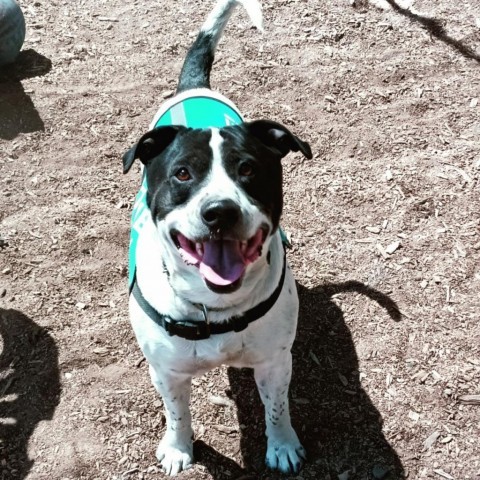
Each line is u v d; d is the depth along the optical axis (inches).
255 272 28.9
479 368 39.2
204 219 26.3
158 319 30.5
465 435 36.5
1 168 52.5
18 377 40.1
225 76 59.3
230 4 44.3
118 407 38.4
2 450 36.9
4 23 58.6
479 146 52.2
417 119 54.9
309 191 49.6
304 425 37.5
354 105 56.4
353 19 65.2
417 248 45.6
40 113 56.8
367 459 35.9
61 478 35.6
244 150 28.8
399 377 39.2
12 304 43.7
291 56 61.3
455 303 42.4
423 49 61.6
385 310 42.3
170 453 36.0
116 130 55.3
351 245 46.1
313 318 42.3
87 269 45.4
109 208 49.3
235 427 37.8
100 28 66.1
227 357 31.8
